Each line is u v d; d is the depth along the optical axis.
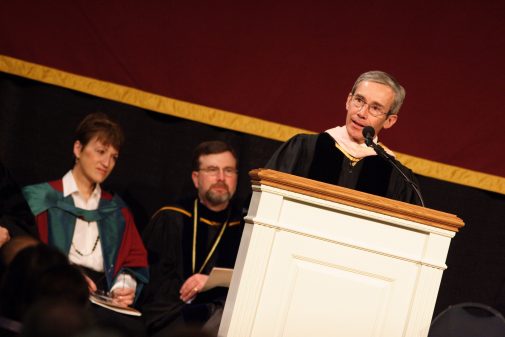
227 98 13.20
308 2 13.35
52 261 5.16
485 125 13.60
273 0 13.29
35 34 12.77
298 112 13.32
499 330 8.45
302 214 7.35
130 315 11.53
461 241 13.55
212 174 12.96
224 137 13.14
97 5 12.91
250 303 7.23
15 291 5.05
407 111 13.55
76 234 12.30
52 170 12.63
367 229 7.42
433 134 13.55
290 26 13.32
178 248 12.71
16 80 12.70
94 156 12.64
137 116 12.96
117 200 12.71
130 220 12.72
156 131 13.00
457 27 13.58
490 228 13.57
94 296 11.35
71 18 12.86
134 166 12.91
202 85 13.15
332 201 7.34
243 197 13.11
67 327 3.85
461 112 13.59
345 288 7.39
